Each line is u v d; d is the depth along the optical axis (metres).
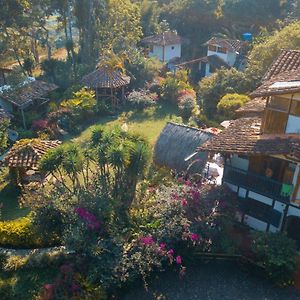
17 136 33.03
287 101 18.70
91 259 17.77
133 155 19.45
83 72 46.56
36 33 51.38
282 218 19.91
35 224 18.83
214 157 26.88
